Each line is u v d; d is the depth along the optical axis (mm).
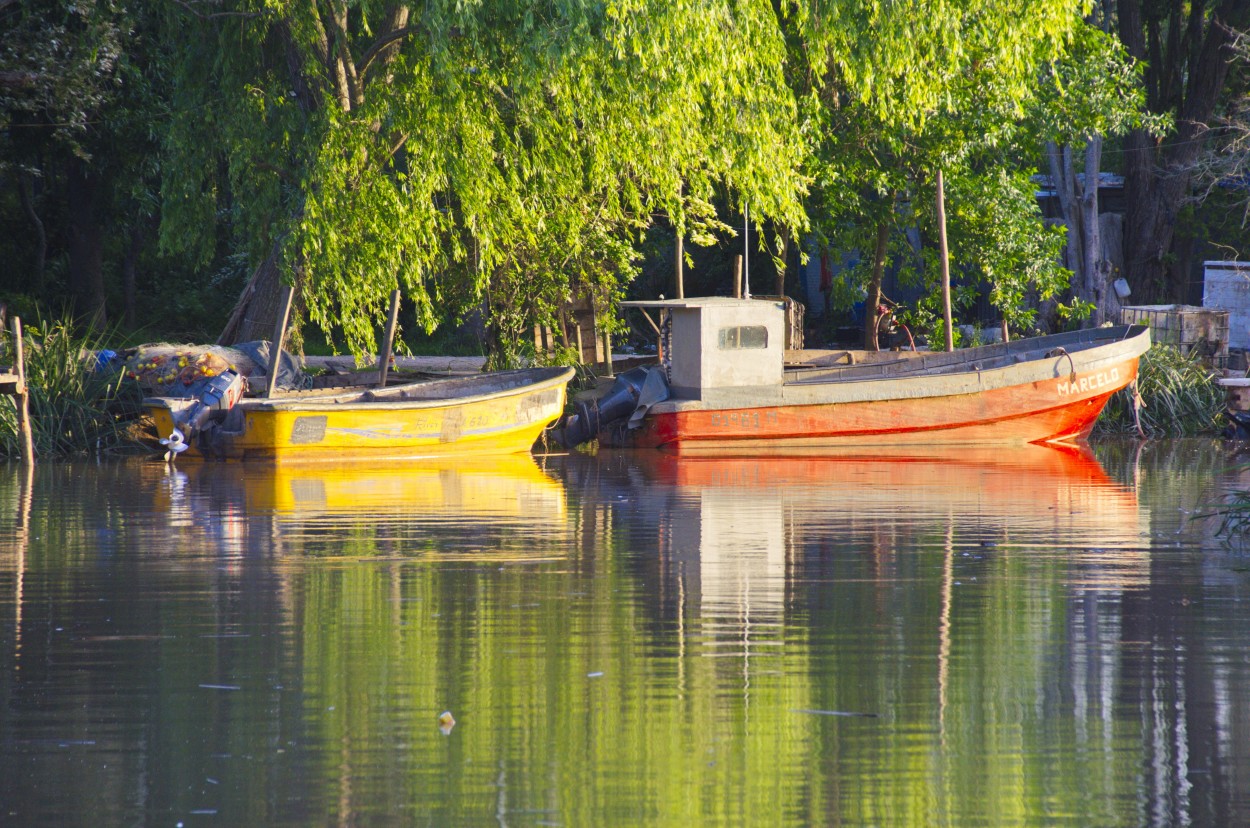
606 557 45812
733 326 85375
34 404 81250
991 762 25438
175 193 85625
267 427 77438
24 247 138250
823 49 86375
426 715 28031
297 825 22562
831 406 85750
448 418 80875
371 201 79438
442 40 72375
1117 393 98250
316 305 81750
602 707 28562
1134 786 24312
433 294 102688
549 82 78562
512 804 23422
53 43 95188
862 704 28797
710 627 35406
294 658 32281
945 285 91250
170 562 44906
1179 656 32594
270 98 82250
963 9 87500
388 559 45469
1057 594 39531
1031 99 93688
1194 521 54250
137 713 28156
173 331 141250
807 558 45500
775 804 23453
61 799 23641
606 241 93938
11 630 35062
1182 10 141500
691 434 85438
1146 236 133875
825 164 93625
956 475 71938
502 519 55000
